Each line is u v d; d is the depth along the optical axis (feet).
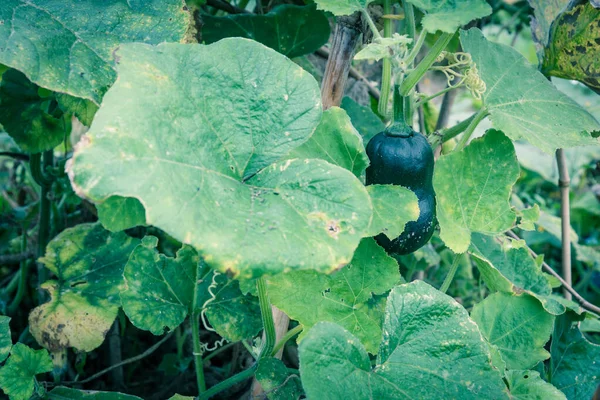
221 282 3.31
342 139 2.83
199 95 2.44
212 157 2.41
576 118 3.22
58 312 3.56
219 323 3.26
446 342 2.66
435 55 2.83
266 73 2.55
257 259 2.19
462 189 3.18
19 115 3.67
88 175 2.11
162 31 2.82
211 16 3.92
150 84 2.34
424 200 2.95
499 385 2.61
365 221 2.34
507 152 3.18
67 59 2.64
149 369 4.41
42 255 4.20
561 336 3.59
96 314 3.59
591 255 5.93
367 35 3.38
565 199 4.22
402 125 2.93
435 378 2.60
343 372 2.48
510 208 3.21
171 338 4.44
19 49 2.57
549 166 7.61
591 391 3.47
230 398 4.04
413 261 4.27
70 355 4.04
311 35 4.02
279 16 3.93
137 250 3.19
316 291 2.91
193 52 2.47
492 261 3.50
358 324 2.91
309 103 2.56
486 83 3.27
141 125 2.26
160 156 2.25
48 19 2.70
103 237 3.86
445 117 4.44
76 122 5.01
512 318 3.25
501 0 5.50
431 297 2.71
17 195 5.89
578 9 3.53
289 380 2.98
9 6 2.67
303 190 2.40
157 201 2.16
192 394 4.12
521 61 3.41
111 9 2.80
